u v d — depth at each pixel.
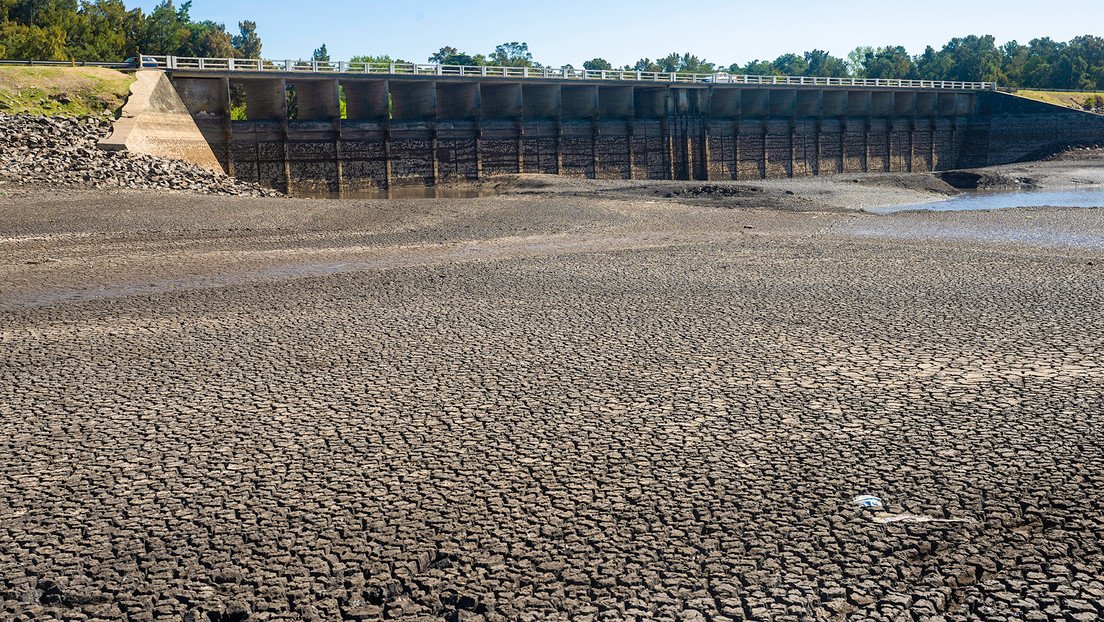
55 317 22.28
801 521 10.07
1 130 60.19
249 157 79.12
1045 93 152.75
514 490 11.09
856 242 36.75
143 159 64.00
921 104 129.50
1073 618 8.08
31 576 9.20
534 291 25.20
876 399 14.34
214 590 8.88
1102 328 19.08
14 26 108.50
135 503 10.88
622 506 10.57
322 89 85.06
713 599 8.55
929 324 19.92
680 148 106.81
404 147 88.00
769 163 114.31
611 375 16.11
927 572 8.92
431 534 9.97
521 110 94.44
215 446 12.74
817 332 19.30
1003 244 36.75
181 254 34.69
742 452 12.16
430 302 23.72
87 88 69.44
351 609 8.52
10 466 12.10
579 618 8.30
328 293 25.42
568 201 58.75
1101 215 50.06
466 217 48.41
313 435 13.14
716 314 21.47
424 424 13.56
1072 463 11.46
